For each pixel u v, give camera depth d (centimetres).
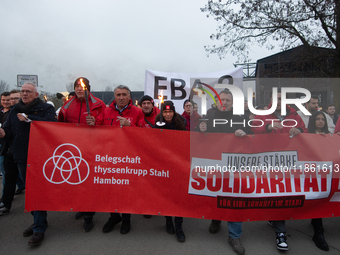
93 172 303
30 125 299
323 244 290
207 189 296
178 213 299
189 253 279
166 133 302
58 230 328
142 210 300
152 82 479
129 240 305
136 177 303
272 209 292
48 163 299
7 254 276
